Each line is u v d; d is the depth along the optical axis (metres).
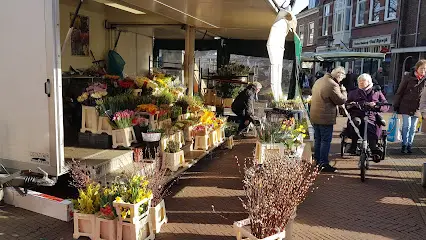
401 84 7.99
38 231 4.07
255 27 9.79
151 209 4.05
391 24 24.44
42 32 4.16
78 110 6.97
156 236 4.08
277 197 3.46
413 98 7.81
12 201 4.68
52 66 4.16
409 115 7.93
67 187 5.10
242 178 6.18
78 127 6.99
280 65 6.21
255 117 9.57
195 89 12.70
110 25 9.49
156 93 7.56
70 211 4.32
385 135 7.19
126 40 10.41
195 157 6.36
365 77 6.87
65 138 6.17
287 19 6.37
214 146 7.30
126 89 7.35
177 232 4.19
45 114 4.29
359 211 4.91
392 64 23.64
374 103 6.54
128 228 3.76
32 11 4.18
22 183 4.75
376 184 6.02
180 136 6.43
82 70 8.34
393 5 24.39
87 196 3.94
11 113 4.46
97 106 5.69
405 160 7.57
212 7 6.68
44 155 4.38
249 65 15.35
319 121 6.57
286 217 3.49
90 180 4.21
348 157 7.76
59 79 4.25
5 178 4.43
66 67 8.02
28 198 4.55
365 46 27.19
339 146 8.87
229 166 6.92
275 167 3.65
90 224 3.88
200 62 15.87
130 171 4.54
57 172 4.33
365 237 4.19
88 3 8.23
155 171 4.34
